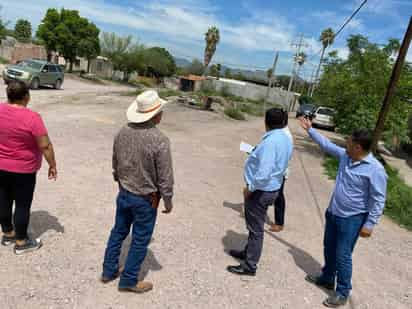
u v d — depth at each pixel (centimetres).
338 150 357
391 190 905
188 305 314
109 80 4434
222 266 391
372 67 1309
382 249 532
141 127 281
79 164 674
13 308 275
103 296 305
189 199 600
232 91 4412
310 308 341
